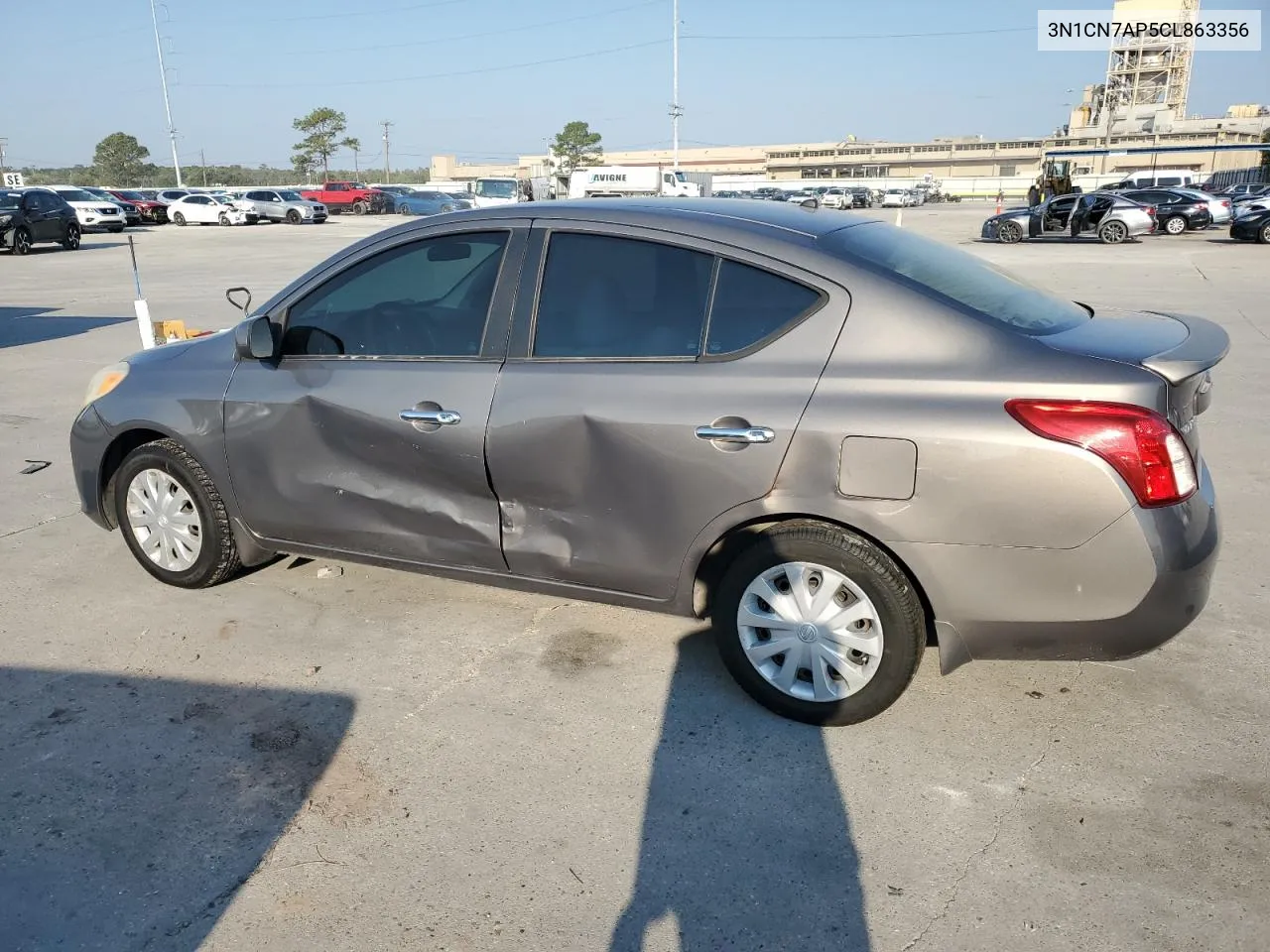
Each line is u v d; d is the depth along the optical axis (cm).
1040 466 275
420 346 365
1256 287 1545
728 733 323
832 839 272
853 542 300
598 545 336
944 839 271
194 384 406
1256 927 237
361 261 378
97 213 3366
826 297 303
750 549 317
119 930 241
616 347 329
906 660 305
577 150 7794
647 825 278
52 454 668
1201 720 326
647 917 244
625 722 330
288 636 394
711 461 308
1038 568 281
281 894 253
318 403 374
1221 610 407
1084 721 326
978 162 10525
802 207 363
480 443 343
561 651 380
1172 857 262
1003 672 358
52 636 395
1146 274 1784
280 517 396
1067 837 270
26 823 280
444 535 363
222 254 2525
